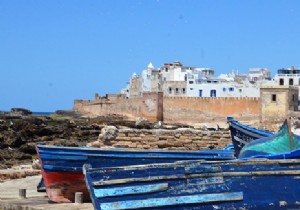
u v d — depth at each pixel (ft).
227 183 75.00
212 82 444.96
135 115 417.69
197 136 139.64
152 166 73.92
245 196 75.05
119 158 96.94
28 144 231.91
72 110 515.50
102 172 73.05
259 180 76.23
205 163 75.05
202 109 381.19
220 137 140.67
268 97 338.34
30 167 168.45
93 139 258.98
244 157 89.51
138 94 492.54
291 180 77.56
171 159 99.66
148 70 482.69
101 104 476.95
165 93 458.91
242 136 114.21
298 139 88.53
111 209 71.61
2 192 120.57
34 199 106.01
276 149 88.07
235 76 488.85
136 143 135.64
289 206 76.54
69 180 98.48
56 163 98.12
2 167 173.88
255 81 435.94
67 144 229.25
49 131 274.57
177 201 72.90
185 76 482.69
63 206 93.86
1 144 234.79
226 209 74.13
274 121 334.65
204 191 74.02
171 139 137.80
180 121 387.34
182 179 73.92
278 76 422.82
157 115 391.65
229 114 371.35
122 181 72.90
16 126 278.67
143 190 72.95
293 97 343.46
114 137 135.03
